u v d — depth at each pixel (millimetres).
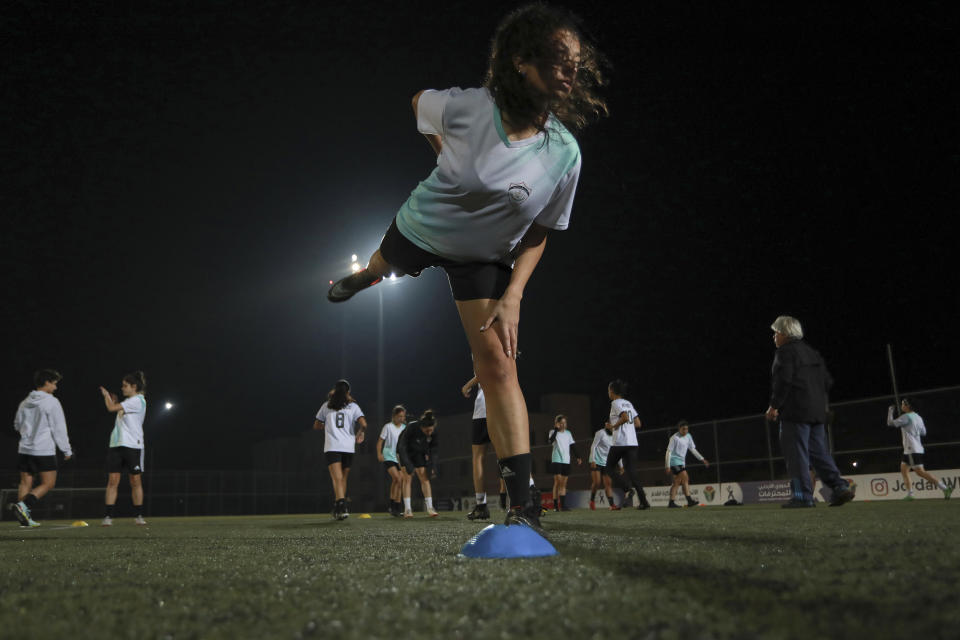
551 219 2305
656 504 18625
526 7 2074
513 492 2131
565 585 1168
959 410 14250
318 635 848
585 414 44375
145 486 31328
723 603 973
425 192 2203
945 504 6871
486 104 2107
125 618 1002
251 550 2490
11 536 4734
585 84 2264
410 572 1447
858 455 15609
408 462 10977
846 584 1130
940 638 746
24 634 896
